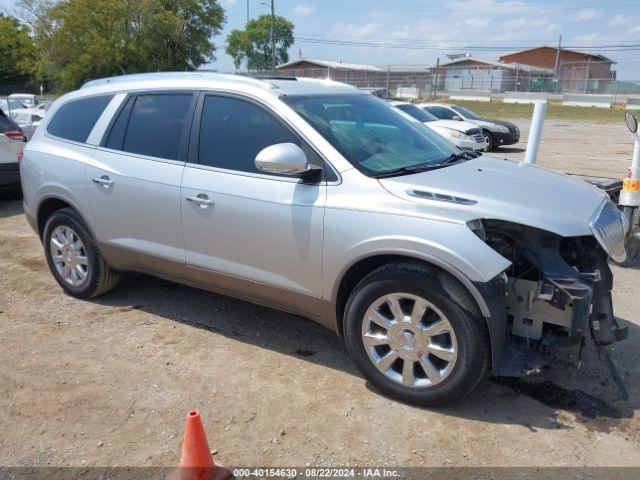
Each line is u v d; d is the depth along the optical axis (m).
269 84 4.00
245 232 3.81
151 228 4.30
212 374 3.80
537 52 75.94
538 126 6.63
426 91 46.78
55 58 46.81
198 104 4.14
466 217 3.14
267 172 3.75
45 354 4.09
